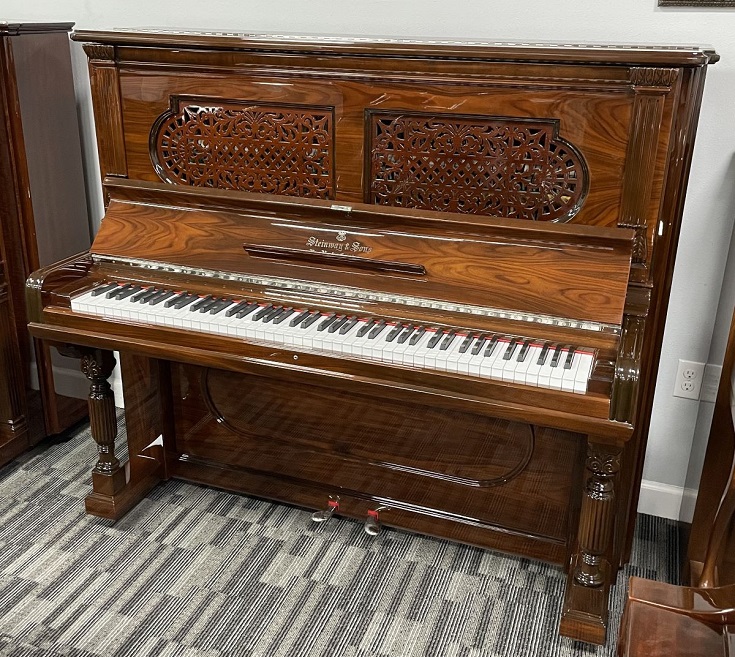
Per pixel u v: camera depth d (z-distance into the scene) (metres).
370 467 2.31
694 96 1.74
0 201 2.48
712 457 1.99
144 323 2.02
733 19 1.98
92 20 2.65
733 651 1.24
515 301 1.85
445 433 2.18
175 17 2.55
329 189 2.05
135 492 2.47
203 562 2.23
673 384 2.33
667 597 1.33
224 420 2.46
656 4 2.04
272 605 2.07
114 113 2.15
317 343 1.87
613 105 1.75
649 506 2.50
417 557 2.27
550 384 1.71
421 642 1.95
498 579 2.18
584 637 1.94
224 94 2.05
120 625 1.99
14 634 1.94
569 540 2.14
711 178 2.11
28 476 2.65
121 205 2.22
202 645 1.93
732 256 2.00
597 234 1.80
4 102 2.38
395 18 2.29
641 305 1.80
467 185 1.93
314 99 1.97
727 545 1.81
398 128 1.94
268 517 2.45
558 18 2.14
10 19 2.75
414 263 1.93
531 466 2.12
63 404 2.84
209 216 2.12
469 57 1.78
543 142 1.86
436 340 1.86
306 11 2.38
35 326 2.13
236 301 2.07
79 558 2.24
